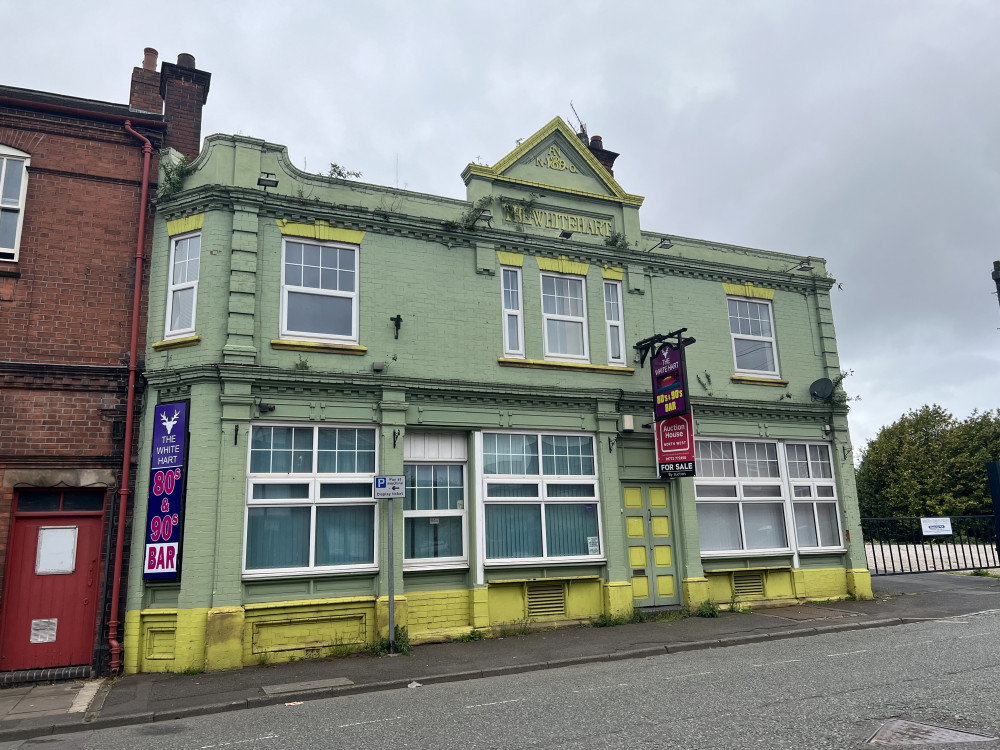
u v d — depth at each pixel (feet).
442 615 39.65
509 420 43.16
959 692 23.85
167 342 36.99
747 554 48.60
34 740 23.97
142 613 34.04
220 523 34.78
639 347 48.24
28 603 33.45
